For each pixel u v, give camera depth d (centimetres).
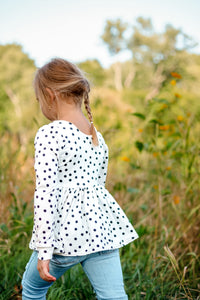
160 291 231
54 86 165
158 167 316
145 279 234
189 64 2022
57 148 154
